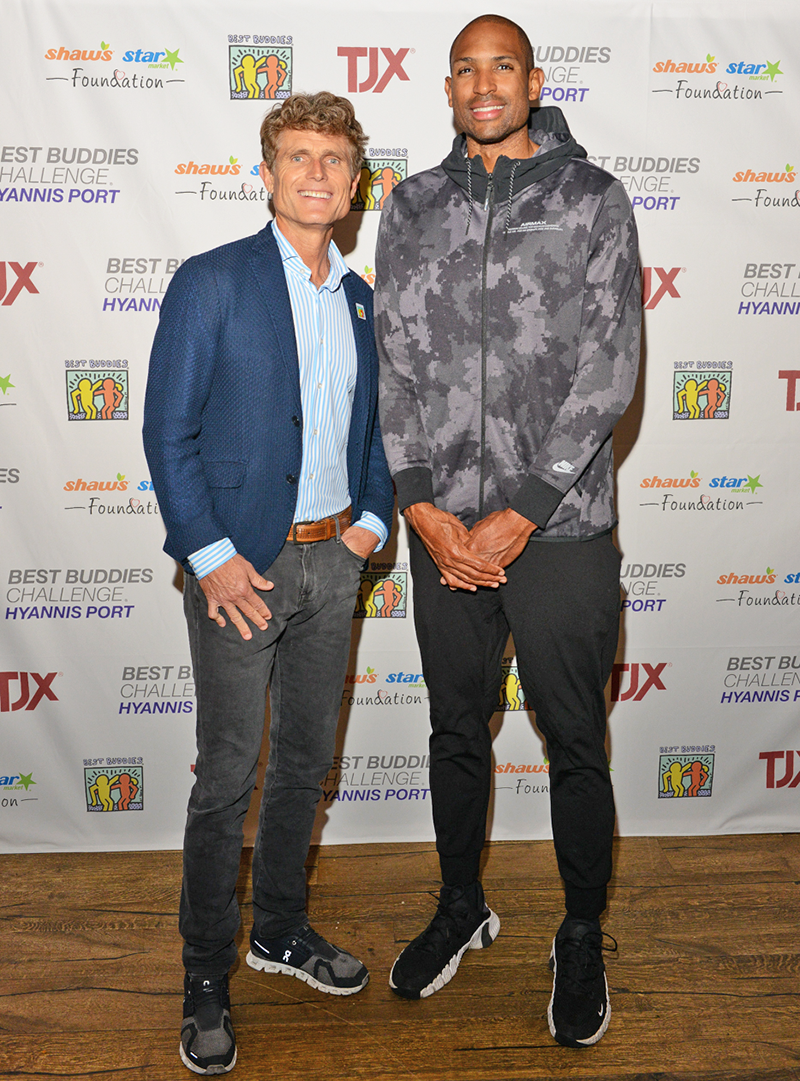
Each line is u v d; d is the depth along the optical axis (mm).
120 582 2186
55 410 2102
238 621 1541
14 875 2178
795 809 2367
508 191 1603
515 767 2326
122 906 2055
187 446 1506
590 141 2061
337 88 2014
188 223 2047
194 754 2273
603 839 1695
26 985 1789
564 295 1585
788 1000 1753
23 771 2246
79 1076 1571
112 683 2227
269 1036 1665
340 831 2330
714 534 2240
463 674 1760
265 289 1536
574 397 1568
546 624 1637
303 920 1847
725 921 2000
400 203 1713
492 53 1570
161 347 1508
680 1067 1590
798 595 2275
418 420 1725
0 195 2006
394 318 1713
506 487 1679
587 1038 1621
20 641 2189
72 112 1987
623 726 2318
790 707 2326
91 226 2033
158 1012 1723
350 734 2285
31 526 2145
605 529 1664
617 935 1949
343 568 1698
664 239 2105
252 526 1570
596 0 2004
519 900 2090
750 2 2023
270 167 1579
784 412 2193
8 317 2055
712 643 2289
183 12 1966
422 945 1804
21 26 1949
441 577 1746
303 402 1591
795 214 2109
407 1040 1656
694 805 2355
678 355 2154
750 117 2066
